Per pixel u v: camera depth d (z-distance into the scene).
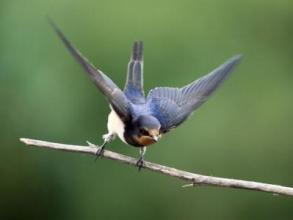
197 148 17.28
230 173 17.45
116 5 17.34
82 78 17.11
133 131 9.42
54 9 17.34
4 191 18.09
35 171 17.86
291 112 18.00
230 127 17.50
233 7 18.05
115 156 9.48
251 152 17.61
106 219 17.78
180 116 9.95
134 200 17.58
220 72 10.18
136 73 10.08
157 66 17.44
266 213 17.80
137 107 9.76
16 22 17.38
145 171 17.44
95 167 17.62
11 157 17.73
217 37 17.89
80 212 17.89
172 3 17.56
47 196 18.03
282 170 17.70
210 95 10.15
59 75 17.16
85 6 17.31
